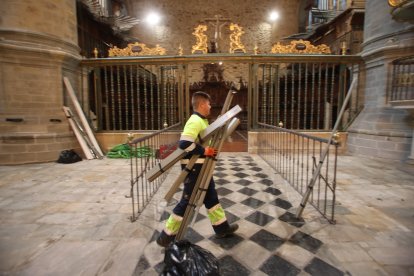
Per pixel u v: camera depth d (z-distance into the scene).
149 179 2.26
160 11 15.52
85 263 2.24
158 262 2.26
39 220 3.10
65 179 4.90
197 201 2.23
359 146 7.21
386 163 6.17
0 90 6.21
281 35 15.74
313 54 7.59
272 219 3.11
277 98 7.74
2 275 2.07
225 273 2.09
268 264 2.21
